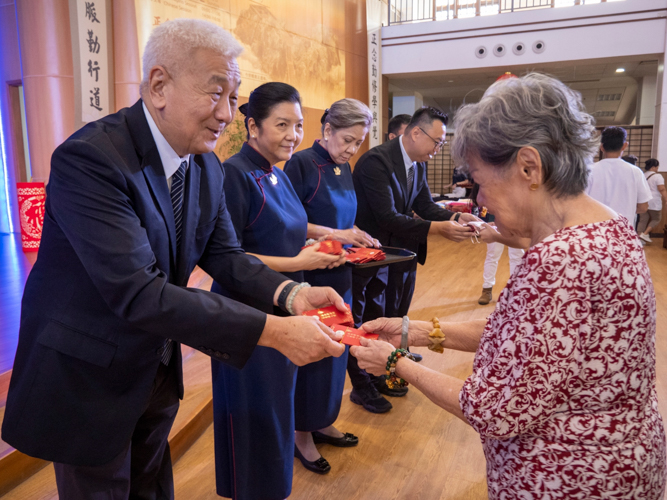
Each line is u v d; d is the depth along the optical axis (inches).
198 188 48.3
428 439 95.9
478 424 32.9
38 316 42.8
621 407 32.8
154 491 57.0
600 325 31.5
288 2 311.6
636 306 31.3
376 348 44.3
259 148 68.6
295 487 81.4
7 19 272.4
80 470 45.2
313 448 86.5
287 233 69.6
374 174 104.3
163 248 43.9
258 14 290.8
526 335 31.5
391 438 96.2
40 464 78.8
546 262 31.2
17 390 43.1
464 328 49.0
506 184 35.8
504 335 33.4
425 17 439.2
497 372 33.0
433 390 38.5
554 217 34.9
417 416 104.7
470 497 78.9
